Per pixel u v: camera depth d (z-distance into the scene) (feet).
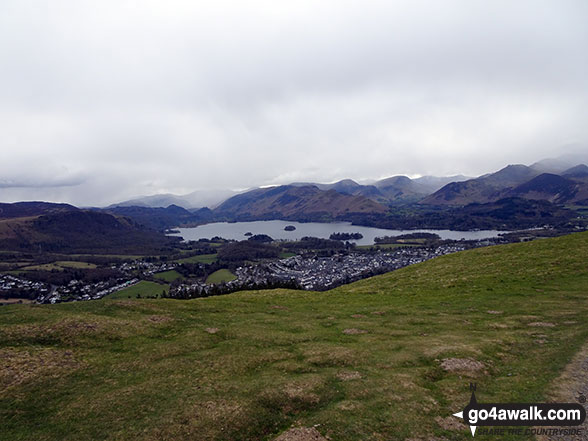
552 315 106.73
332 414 57.52
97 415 58.13
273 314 131.54
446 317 117.39
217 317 121.70
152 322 107.86
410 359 79.92
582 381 64.75
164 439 51.80
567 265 164.55
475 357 78.64
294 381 69.62
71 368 75.31
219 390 66.33
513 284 153.28
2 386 66.03
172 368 76.74
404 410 58.39
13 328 90.22
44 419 57.52
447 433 52.24
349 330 107.45
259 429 55.47
